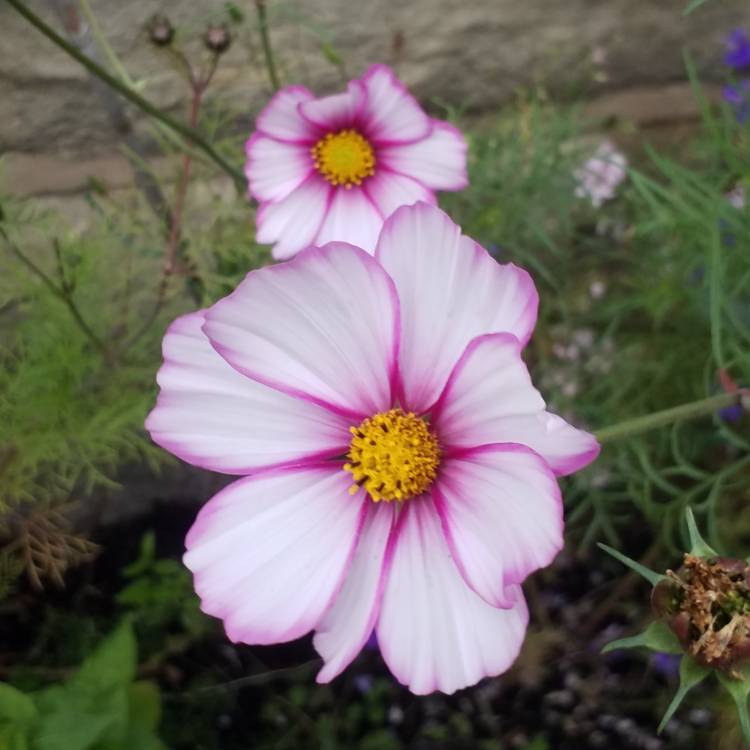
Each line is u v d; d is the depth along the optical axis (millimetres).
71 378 283
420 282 146
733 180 314
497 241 333
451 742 332
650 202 279
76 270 280
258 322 144
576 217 382
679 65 398
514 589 143
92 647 326
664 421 189
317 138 250
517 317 144
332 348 148
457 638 145
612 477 329
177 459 343
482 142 339
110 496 359
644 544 360
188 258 310
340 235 244
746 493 335
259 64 327
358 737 334
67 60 324
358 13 349
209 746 326
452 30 364
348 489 155
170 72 334
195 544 148
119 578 348
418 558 150
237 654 342
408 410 154
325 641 148
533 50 379
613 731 334
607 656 343
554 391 347
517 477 135
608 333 342
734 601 161
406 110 245
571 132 344
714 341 225
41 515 277
